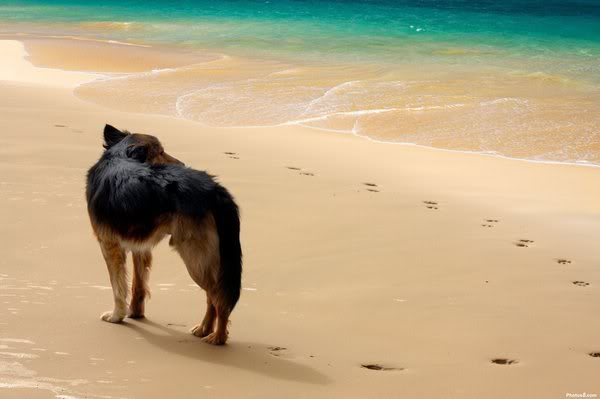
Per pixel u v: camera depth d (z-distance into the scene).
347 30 29.14
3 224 7.89
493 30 29.83
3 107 14.02
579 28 30.81
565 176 11.68
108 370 4.90
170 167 5.66
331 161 11.91
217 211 5.41
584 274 7.59
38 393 4.46
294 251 7.94
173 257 7.50
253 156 11.88
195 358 5.23
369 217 9.20
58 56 22.42
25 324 5.57
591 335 6.05
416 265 7.68
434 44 25.98
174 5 38.06
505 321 6.32
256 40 26.52
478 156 12.78
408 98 16.97
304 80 19.11
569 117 15.38
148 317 6.06
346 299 6.71
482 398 4.88
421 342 5.82
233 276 5.42
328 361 5.38
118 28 30.16
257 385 4.85
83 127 12.79
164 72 20.11
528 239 8.70
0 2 39.97
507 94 17.61
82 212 8.42
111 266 5.79
